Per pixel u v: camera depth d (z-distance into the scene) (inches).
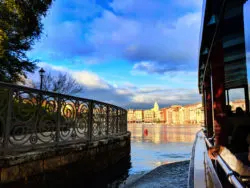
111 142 298.0
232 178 54.6
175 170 325.7
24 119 156.7
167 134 1457.9
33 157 148.9
